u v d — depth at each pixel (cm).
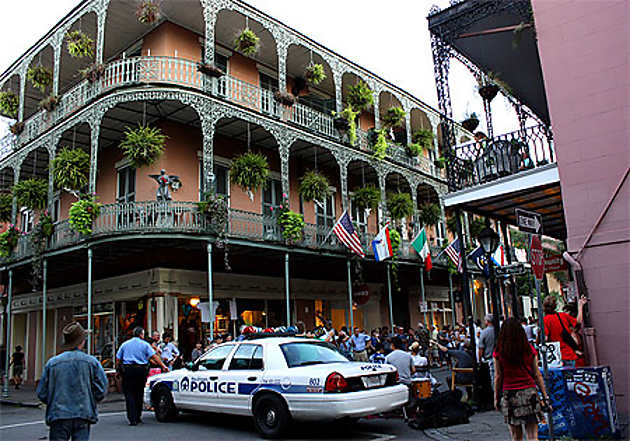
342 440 766
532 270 671
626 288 776
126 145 1470
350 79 2295
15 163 1950
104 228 1483
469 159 1138
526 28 1104
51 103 1803
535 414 552
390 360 954
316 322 2200
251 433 834
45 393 487
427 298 2830
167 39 1795
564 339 765
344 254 1872
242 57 2053
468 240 2622
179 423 948
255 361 838
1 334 2500
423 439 762
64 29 1811
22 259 1795
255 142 2002
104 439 811
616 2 823
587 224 823
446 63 1164
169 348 1409
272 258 1905
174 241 1492
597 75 834
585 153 837
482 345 990
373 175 2452
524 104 1529
